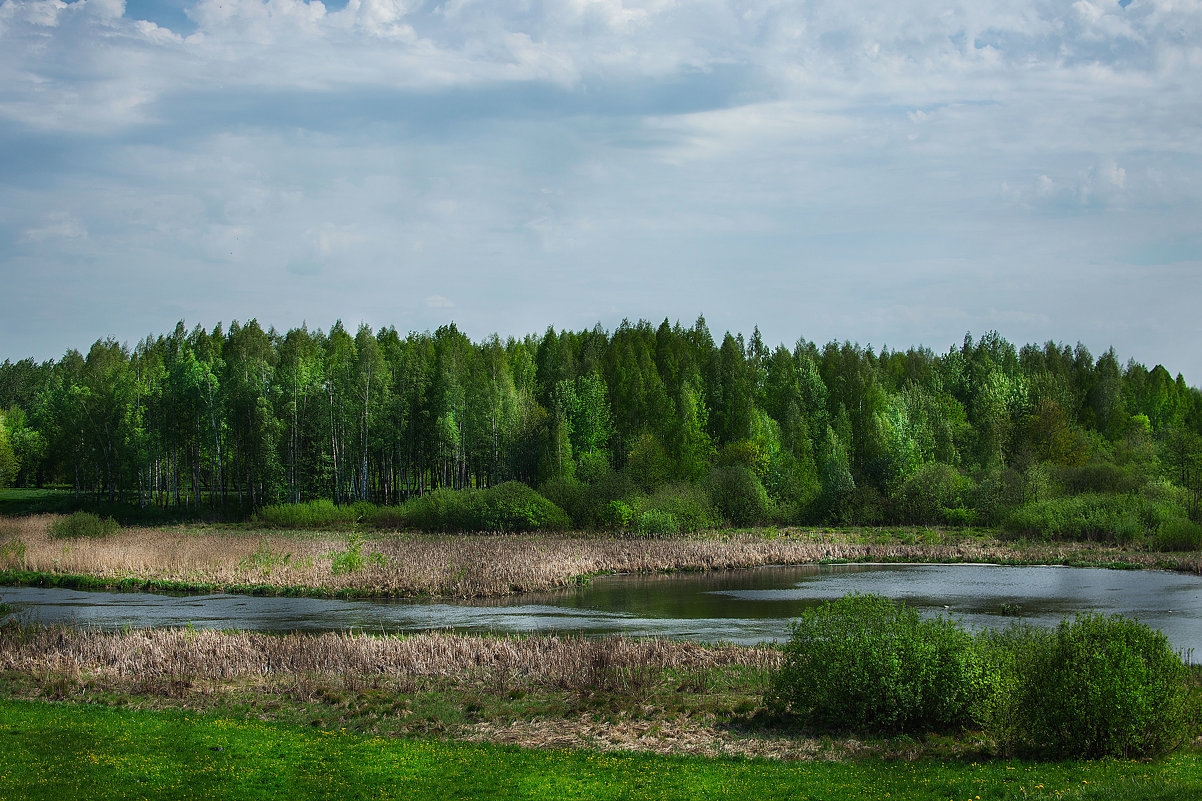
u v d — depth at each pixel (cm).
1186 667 1809
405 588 4547
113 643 2927
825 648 2103
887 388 12619
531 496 7581
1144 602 4091
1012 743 1811
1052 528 6800
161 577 4938
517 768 1745
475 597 4494
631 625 3666
